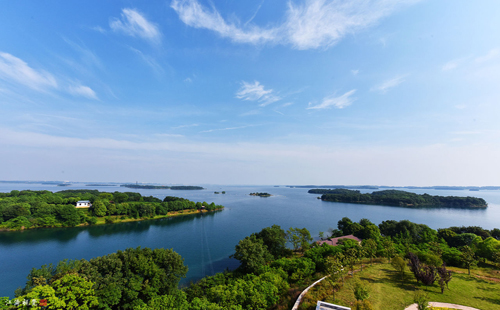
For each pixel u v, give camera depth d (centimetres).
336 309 3319
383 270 5272
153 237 12519
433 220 18400
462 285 4316
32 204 14900
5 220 13300
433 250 6675
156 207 19375
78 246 10519
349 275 4872
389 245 6675
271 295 4016
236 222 17238
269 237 8394
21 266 7981
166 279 4809
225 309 3512
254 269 6147
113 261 4509
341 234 11369
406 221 10919
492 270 5372
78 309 3506
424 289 4097
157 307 3438
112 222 16200
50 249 9950
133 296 4241
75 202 18575
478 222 17500
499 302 3578
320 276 5300
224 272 7000
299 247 9788
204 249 10356
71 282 3666
